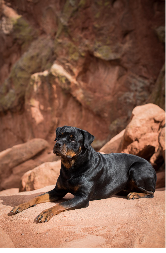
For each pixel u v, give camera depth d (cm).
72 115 1526
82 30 1485
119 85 1412
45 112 1585
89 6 1437
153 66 1359
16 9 1806
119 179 440
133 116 727
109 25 1413
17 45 1811
